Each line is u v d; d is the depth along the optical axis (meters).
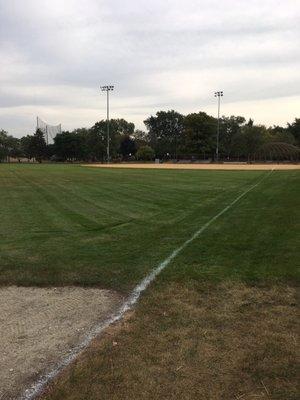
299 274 6.29
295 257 7.29
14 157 136.88
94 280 6.27
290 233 9.52
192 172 42.19
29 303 5.45
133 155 120.56
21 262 7.40
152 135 149.00
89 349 4.11
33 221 12.21
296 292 5.57
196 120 106.62
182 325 4.59
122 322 4.73
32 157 127.69
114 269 6.82
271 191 20.56
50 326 4.71
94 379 3.58
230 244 8.50
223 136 113.25
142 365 3.78
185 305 5.17
